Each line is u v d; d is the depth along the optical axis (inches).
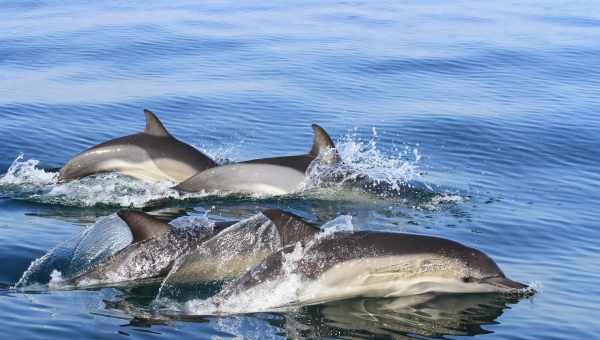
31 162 686.5
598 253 483.8
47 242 480.7
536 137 770.8
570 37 1344.7
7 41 1219.9
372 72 1058.1
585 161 703.7
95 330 360.8
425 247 403.5
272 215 405.7
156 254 429.4
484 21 1485.0
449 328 372.2
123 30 1320.1
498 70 1088.8
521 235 513.7
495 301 403.9
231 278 420.5
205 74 1029.2
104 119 826.8
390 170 668.1
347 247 403.9
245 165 617.9
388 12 1579.7
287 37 1288.1
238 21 1438.2
